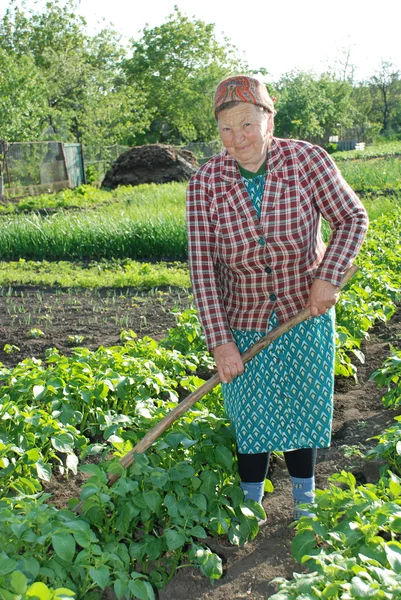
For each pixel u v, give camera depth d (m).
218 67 54.31
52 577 2.70
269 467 4.20
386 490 3.08
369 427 4.59
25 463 3.59
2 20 47.69
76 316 8.03
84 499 2.98
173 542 2.96
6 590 2.28
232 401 3.32
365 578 2.37
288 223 2.98
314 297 3.04
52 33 47.34
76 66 38.22
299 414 3.21
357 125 72.44
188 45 54.88
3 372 4.62
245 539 3.35
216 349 3.11
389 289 7.08
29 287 9.96
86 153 33.62
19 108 28.19
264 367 3.19
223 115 2.84
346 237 3.05
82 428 4.56
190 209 3.11
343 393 5.29
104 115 36.69
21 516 2.87
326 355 3.21
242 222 3.01
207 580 3.16
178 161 22.75
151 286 9.71
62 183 25.59
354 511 2.77
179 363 5.29
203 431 3.47
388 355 5.95
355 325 6.05
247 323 3.22
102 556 2.72
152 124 54.84
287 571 3.17
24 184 24.56
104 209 17.19
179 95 53.09
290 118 51.12
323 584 2.39
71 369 4.59
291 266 3.07
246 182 3.02
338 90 59.12
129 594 2.81
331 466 4.15
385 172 19.91
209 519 3.24
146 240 12.82
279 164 2.96
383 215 12.46
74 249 13.01
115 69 48.81
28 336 7.10
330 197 3.03
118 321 7.70
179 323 6.27
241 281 3.14
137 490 3.19
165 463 3.45
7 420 3.97
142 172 22.47
